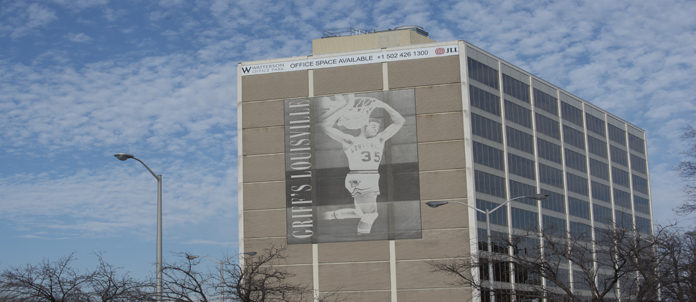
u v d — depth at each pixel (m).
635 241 46.25
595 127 117.38
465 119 91.75
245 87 96.56
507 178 96.00
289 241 92.12
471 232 88.56
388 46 99.25
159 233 34.44
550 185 103.62
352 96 94.06
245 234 93.38
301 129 94.44
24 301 40.06
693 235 45.03
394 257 89.69
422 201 90.62
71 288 39.94
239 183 94.81
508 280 80.75
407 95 93.12
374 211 91.19
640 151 130.00
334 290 90.06
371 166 92.31
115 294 38.81
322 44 100.38
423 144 91.94
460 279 82.94
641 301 43.78
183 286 38.50
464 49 93.44
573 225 106.62
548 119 106.19
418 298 88.06
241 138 95.69
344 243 91.00
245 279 43.62
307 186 93.06
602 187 116.12
